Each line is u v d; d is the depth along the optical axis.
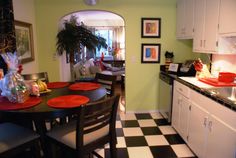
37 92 2.04
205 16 2.68
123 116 3.82
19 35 2.89
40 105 1.80
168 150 2.60
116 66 7.84
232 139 1.70
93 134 1.79
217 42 2.40
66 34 3.84
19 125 2.03
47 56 3.78
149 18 3.75
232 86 2.34
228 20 2.17
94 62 7.05
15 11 2.85
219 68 2.95
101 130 1.85
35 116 1.64
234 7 2.07
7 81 1.85
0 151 1.59
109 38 8.45
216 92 2.09
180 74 3.38
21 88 1.85
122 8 3.71
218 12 2.37
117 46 8.39
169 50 3.87
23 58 3.04
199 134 2.28
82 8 3.65
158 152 2.56
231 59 2.71
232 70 2.69
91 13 6.34
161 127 3.30
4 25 2.50
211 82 2.49
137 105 4.02
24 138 1.75
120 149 2.62
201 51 2.81
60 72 3.94
